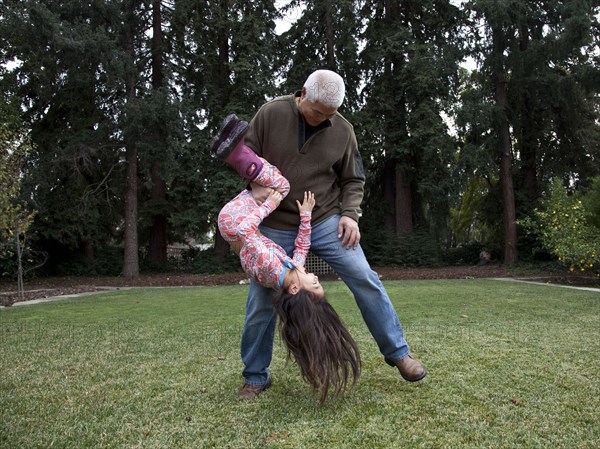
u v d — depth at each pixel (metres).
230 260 15.88
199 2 14.57
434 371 2.79
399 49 15.06
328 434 1.93
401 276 12.98
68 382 2.73
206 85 15.16
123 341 3.97
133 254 14.41
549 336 3.81
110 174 15.26
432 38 16.27
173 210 16.42
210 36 15.23
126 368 3.04
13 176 9.13
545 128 15.45
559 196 10.47
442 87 14.62
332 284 9.81
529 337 3.77
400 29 15.27
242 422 2.08
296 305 2.11
